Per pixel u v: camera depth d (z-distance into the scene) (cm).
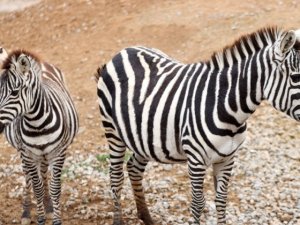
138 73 1155
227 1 2458
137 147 1149
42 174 1324
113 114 1180
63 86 1386
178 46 2192
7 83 1092
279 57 963
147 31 2309
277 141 1650
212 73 1054
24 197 1339
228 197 1403
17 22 2602
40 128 1166
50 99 1205
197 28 2270
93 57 2219
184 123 1059
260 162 1553
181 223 1298
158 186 1455
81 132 1769
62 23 2508
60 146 1215
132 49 1216
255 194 1412
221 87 1033
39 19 2578
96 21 2470
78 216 1347
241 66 1023
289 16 2255
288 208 1352
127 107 1140
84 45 2317
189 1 2505
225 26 2253
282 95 976
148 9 2483
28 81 1116
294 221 1301
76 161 1611
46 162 1244
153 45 2227
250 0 2438
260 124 1738
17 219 1360
